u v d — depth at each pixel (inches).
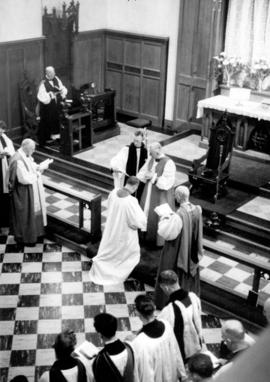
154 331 149.3
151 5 497.7
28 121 465.1
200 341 173.9
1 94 454.0
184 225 222.5
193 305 169.8
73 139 446.0
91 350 150.4
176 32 488.7
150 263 280.7
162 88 511.8
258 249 309.4
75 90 476.1
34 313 247.8
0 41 441.7
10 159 293.4
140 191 292.7
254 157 420.8
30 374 207.2
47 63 489.7
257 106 424.8
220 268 291.7
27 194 295.0
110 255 275.0
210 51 451.8
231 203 346.6
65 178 410.0
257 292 241.8
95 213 299.1
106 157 436.5
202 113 443.8
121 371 138.3
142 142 292.8
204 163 413.7
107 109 485.7
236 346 143.9
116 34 528.7
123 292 268.1
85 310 251.8
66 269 288.0
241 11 434.0
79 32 510.3
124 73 538.0
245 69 450.6
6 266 288.4
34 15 462.9
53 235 316.5
